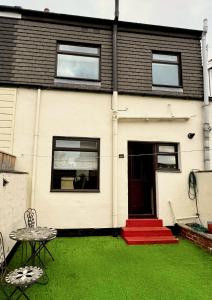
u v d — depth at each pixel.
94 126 6.59
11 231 4.39
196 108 7.22
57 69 6.74
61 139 6.43
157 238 5.75
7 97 6.24
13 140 6.15
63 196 6.19
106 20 6.94
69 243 5.51
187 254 4.89
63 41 6.79
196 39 7.60
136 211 7.02
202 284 3.60
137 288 3.44
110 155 6.56
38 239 3.63
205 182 6.30
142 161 7.23
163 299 3.16
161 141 6.88
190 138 7.04
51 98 6.46
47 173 6.20
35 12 6.61
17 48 6.48
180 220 6.60
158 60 7.32
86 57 6.96
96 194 6.35
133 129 6.77
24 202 5.52
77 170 6.48
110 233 6.27
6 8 6.52
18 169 6.09
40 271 2.96
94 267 4.14
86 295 3.22
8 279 2.73
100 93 6.72
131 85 6.90
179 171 6.84
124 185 6.50
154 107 6.96
